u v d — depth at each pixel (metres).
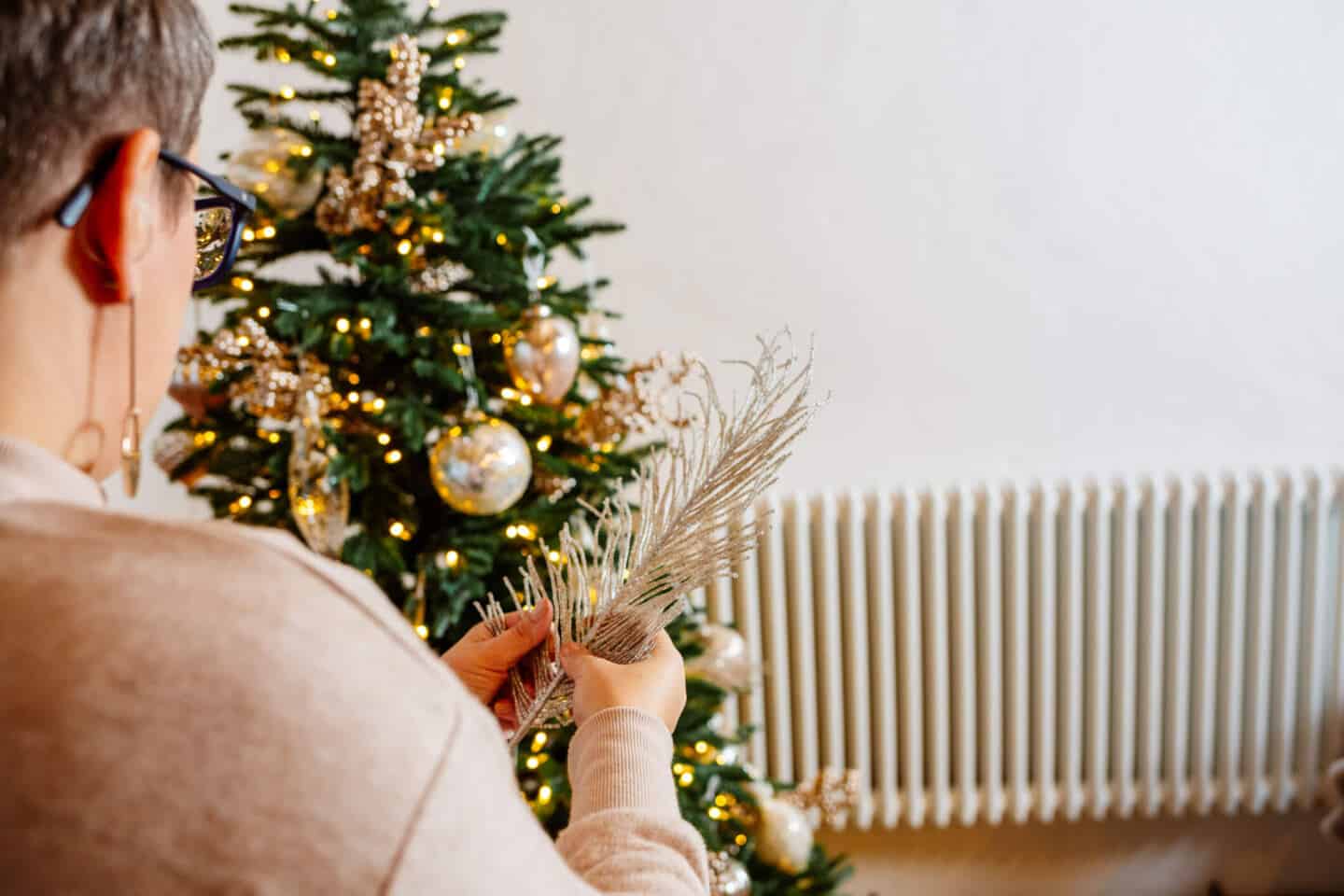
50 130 0.41
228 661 0.34
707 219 2.48
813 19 2.43
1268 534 2.47
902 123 2.46
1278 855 2.72
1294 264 2.52
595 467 1.74
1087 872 2.74
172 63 0.45
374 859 0.33
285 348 1.57
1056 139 2.47
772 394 0.69
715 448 0.70
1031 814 2.70
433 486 1.71
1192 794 2.58
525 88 2.44
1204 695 2.51
